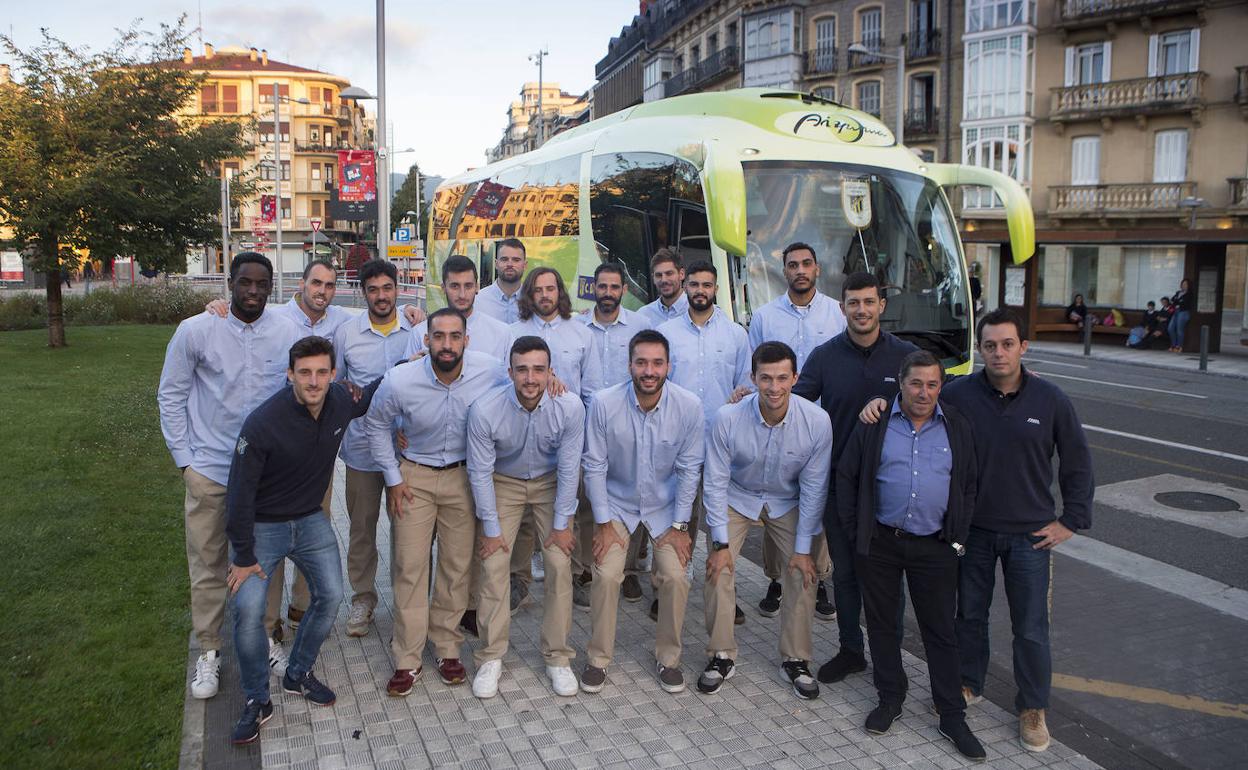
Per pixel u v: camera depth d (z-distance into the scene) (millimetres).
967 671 4406
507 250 6461
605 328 5812
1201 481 8945
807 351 5602
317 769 3793
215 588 4449
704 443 4715
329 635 5145
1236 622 5562
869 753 4000
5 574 5496
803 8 39750
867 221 7789
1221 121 29188
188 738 3953
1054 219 32562
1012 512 4043
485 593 4531
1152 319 22969
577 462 4578
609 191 8992
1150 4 29703
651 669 4812
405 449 4582
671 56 53625
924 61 36094
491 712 4312
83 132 16922
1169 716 4395
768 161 7621
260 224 31969
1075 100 31828
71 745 3791
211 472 4426
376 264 5250
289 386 4004
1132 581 6254
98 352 17016
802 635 4609
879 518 4133
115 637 4789
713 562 4590
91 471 8047
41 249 17344
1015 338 3959
